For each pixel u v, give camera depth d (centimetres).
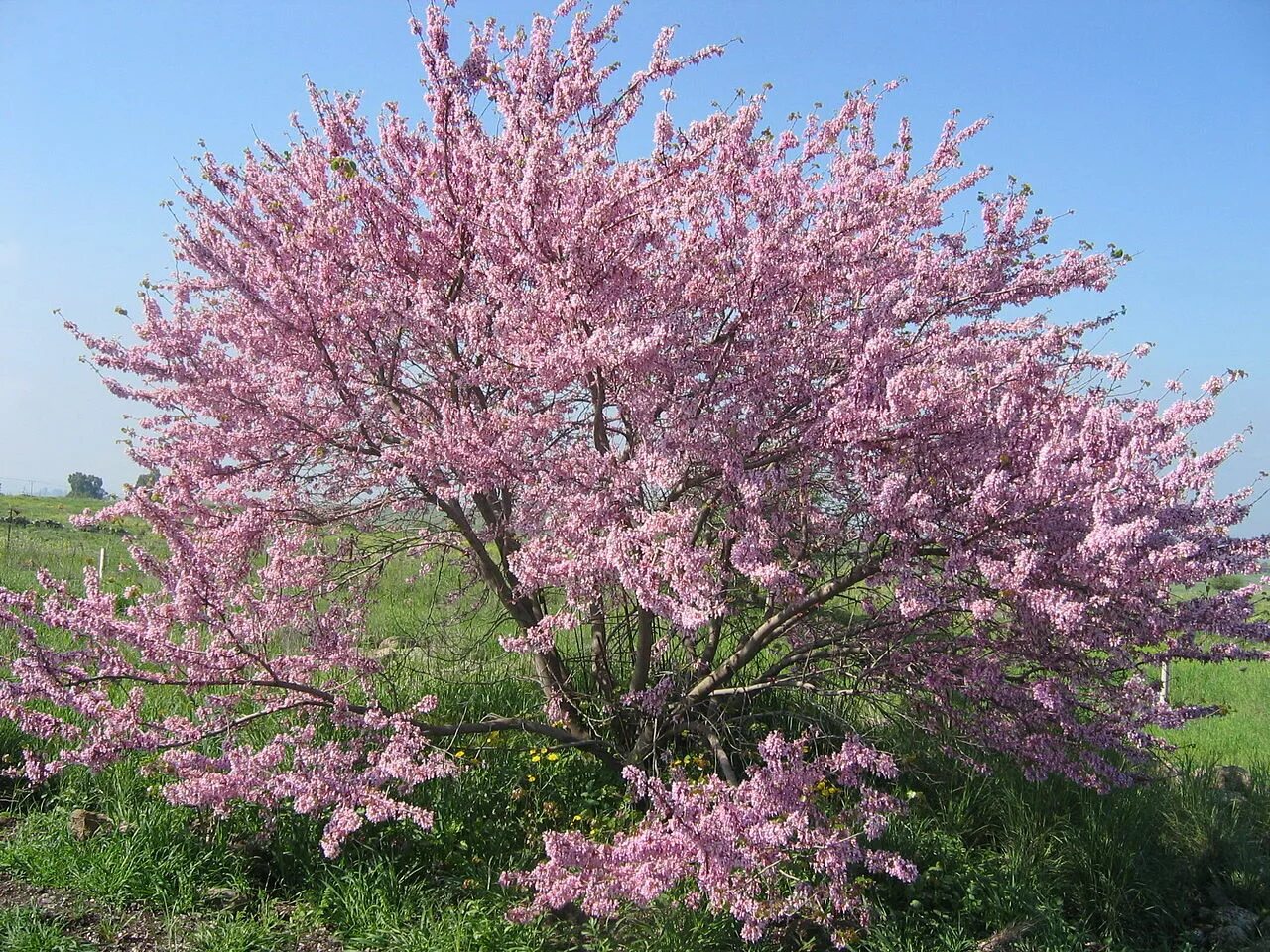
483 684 620
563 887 373
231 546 536
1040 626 418
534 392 548
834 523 473
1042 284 562
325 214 568
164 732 456
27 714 436
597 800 526
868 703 569
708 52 538
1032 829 525
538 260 475
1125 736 462
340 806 423
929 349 470
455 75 564
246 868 455
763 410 468
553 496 451
